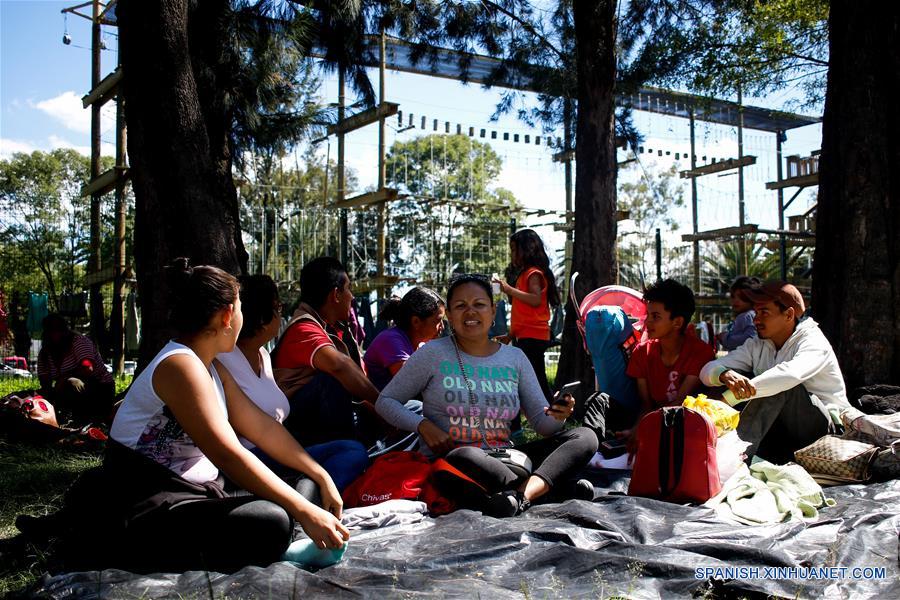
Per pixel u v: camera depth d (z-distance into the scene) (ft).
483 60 43.62
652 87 41.14
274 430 10.34
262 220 57.21
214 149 23.24
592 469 15.11
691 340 16.10
